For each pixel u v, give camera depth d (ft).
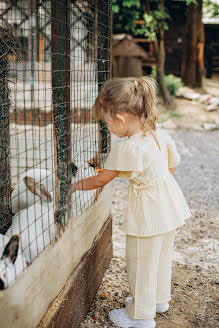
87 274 7.48
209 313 7.88
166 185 6.78
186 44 39.27
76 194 7.40
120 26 36.24
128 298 7.88
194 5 37.88
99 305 7.93
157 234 6.67
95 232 8.18
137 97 6.46
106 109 6.61
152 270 6.94
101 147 8.80
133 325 7.23
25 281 4.93
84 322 7.32
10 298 4.55
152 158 6.61
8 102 7.42
